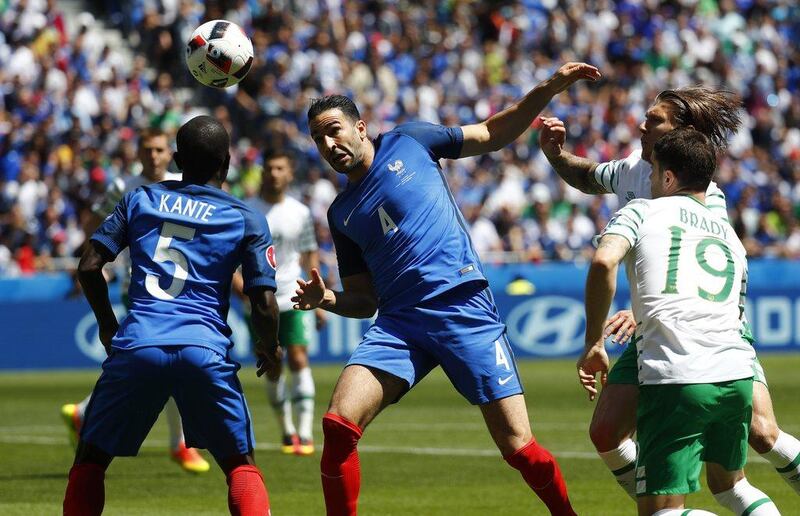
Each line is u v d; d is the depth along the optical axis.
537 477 21.95
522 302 78.38
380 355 21.83
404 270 22.23
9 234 75.50
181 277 20.81
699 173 20.09
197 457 34.22
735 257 19.64
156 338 20.42
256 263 21.02
